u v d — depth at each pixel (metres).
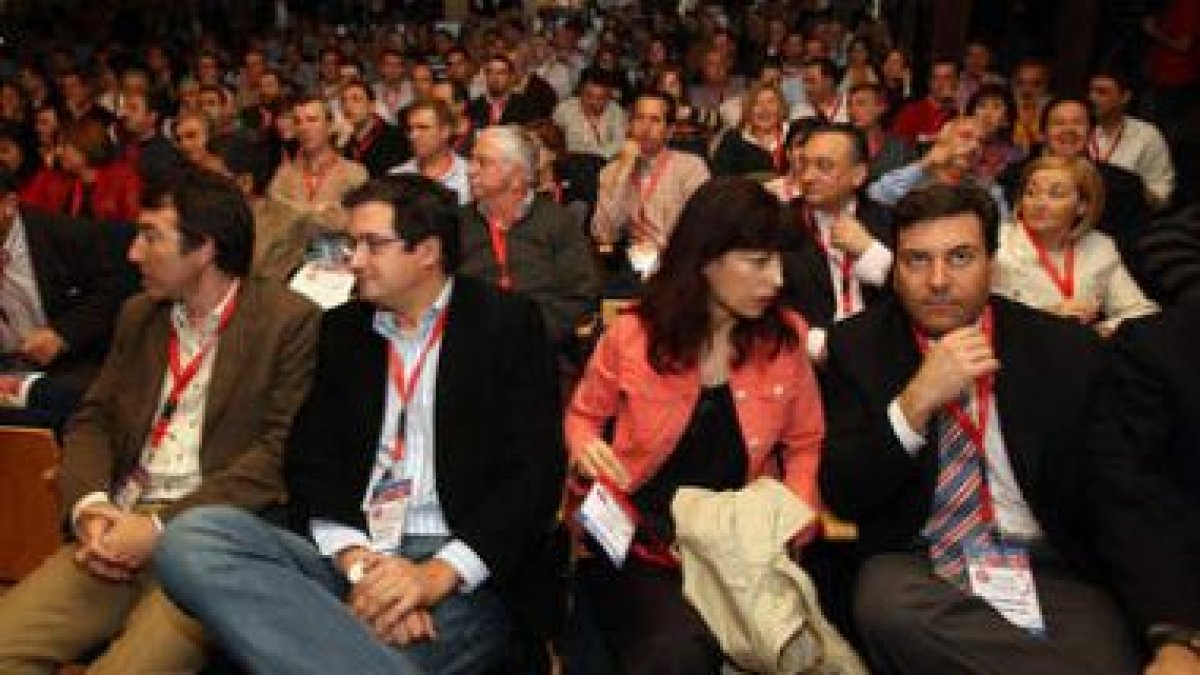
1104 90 5.67
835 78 7.46
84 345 3.41
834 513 2.19
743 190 2.15
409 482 2.19
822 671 2.00
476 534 2.08
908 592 2.02
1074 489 2.10
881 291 3.17
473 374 2.19
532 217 3.97
